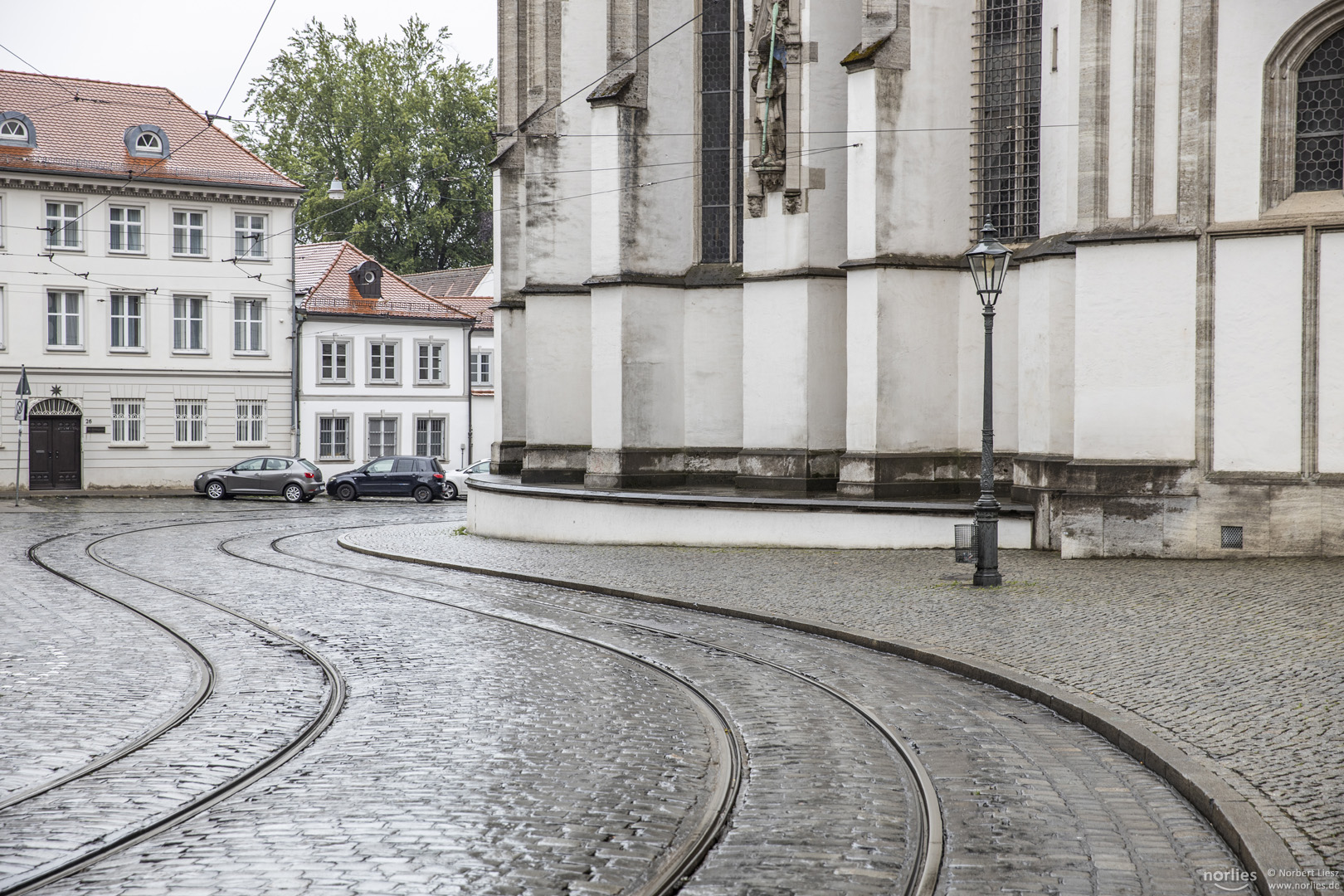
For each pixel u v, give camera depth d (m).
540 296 34.22
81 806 7.84
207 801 7.98
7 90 53.22
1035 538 22.27
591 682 12.09
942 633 14.38
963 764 9.02
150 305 54.06
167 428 54.69
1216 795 7.64
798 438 27.64
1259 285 19.72
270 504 48.00
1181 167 20.30
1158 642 13.09
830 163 27.55
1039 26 24.78
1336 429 19.27
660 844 7.08
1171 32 20.33
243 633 15.12
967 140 25.89
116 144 53.88
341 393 58.53
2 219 50.97
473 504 33.00
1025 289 23.09
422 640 14.60
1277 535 19.50
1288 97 19.72
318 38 77.25
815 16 27.31
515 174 37.72
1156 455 20.36
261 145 76.62
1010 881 6.54
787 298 27.77
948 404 26.06
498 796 8.00
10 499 47.69
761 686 12.01
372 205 75.25
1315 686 10.66
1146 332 20.44
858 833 7.35
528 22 37.12
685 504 26.39
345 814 7.59
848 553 23.23
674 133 30.94
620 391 30.45
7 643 14.25
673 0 30.81
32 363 51.75
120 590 19.45
